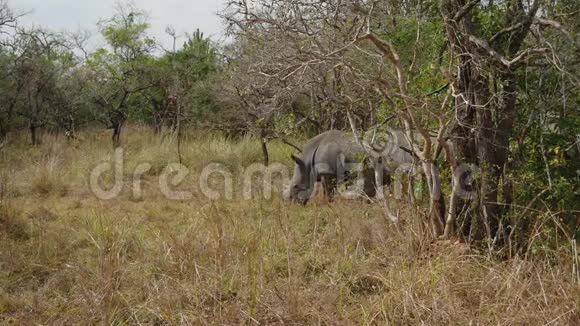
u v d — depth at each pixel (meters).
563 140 6.49
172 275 6.12
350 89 7.30
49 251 7.18
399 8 7.51
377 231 7.11
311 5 6.37
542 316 4.96
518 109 6.68
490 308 5.16
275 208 9.31
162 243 6.86
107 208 9.83
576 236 6.32
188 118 16.47
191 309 5.48
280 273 6.37
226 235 6.68
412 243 6.49
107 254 6.71
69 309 5.68
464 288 5.54
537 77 6.40
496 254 6.21
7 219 8.20
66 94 18.17
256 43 7.35
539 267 5.70
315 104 11.95
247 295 5.69
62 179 11.80
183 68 18.48
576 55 6.05
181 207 9.95
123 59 19.81
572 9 6.27
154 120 18.33
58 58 20.20
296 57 6.30
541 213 6.24
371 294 5.89
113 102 18.64
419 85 6.97
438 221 6.56
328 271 6.34
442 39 7.00
